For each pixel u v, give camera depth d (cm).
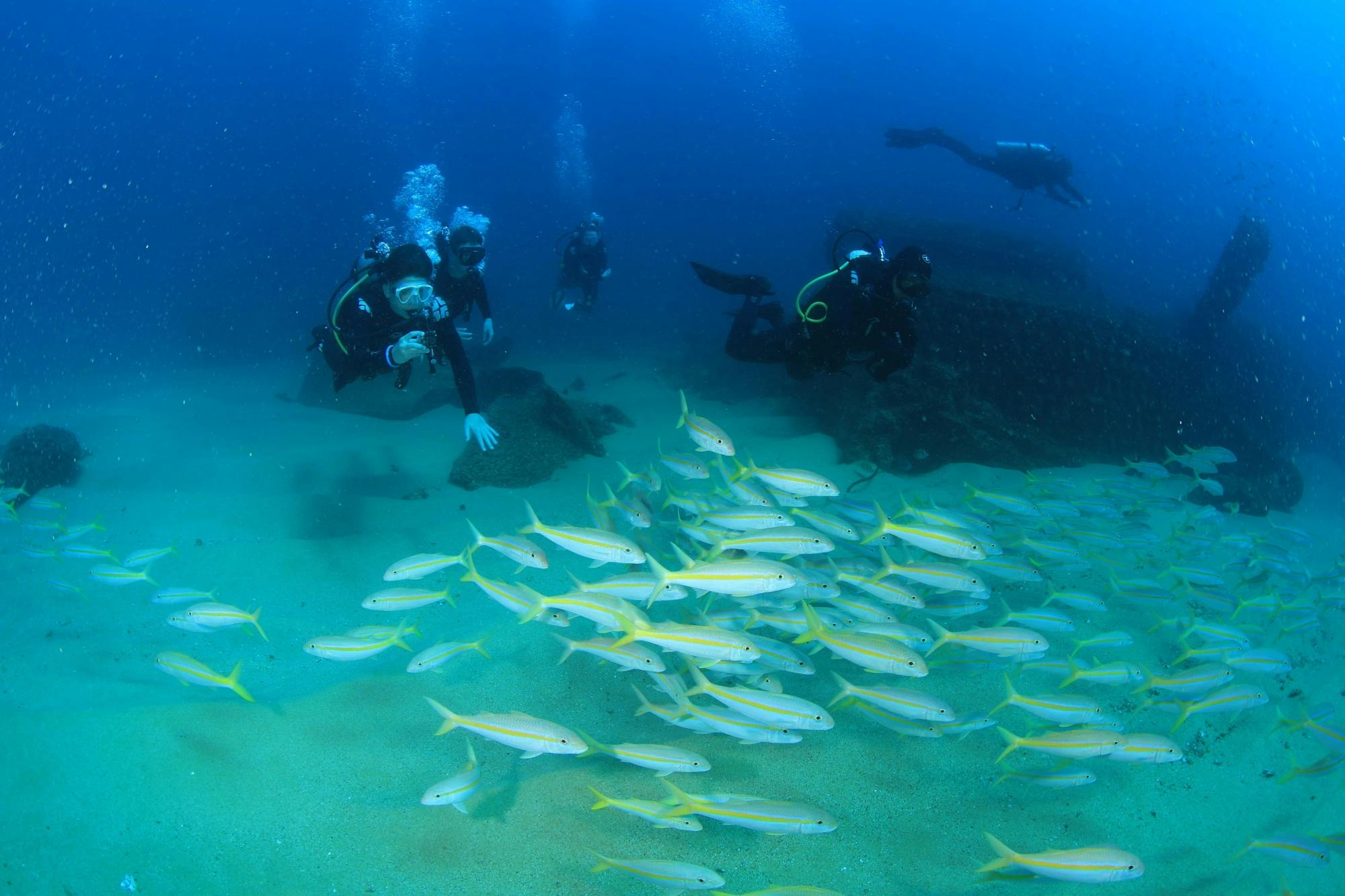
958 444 1009
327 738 402
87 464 958
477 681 466
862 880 332
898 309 576
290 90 9900
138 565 535
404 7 7988
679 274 4009
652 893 314
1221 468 1195
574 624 535
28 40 6341
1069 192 1755
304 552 644
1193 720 482
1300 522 1115
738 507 459
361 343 531
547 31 8775
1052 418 1155
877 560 559
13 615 550
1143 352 1171
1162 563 696
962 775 406
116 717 384
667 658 474
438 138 11744
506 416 945
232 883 309
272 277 3759
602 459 991
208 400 1417
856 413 1059
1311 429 1598
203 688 435
